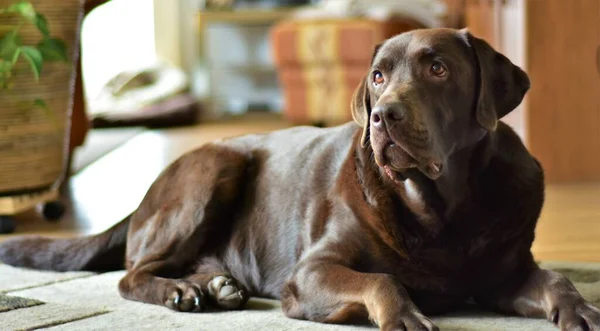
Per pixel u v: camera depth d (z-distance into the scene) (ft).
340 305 7.15
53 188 14.06
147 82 30.71
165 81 30.48
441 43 7.07
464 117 7.17
